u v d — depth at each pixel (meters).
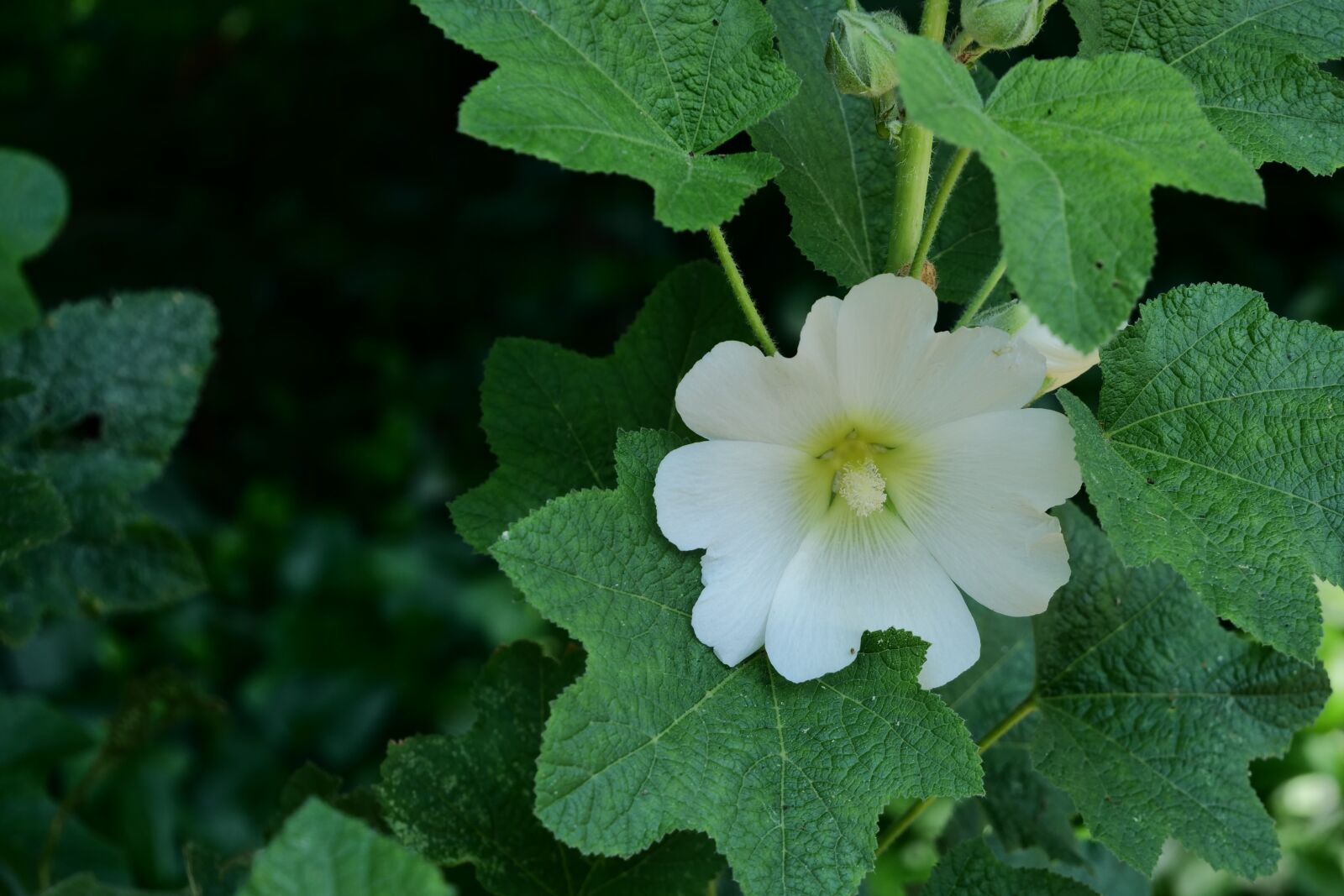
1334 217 1.77
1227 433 0.65
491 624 1.70
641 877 0.70
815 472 0.67
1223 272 1.81
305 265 2.26
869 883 0.93
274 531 1.79
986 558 0.66
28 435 0.89
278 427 2.17
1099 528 0.73
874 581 0.67
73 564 0.88
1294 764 1.30
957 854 0.70
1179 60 0.70
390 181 2.30
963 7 0.67
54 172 0.92
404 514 1.94
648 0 0.65
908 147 0.69
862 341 0.64
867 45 0.66
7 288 0.90
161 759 1.37
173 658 1.69
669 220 0.62
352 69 2.31
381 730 1.67
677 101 0.65
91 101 2.32
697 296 0.73
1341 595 1.34
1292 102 0.69
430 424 2.15
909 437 0.66
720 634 0.65
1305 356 0.65
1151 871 0.69
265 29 2.33
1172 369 0.65
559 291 2.19
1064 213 0.59
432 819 0.70
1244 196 0.60
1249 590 0.63
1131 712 0.72
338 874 0.56
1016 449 0.65
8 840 0.91
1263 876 0.69
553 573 0.64
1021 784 0.80
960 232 0.75
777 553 0.66
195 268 2.26
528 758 0.71
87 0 2.35
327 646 1.69
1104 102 0.61
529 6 0.64
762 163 0.64
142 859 1.33
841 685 0.66
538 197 2.21
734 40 0.65
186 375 0.89
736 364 0.64
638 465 0.66
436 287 2.22
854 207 0.73
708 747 0.64
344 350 2.25
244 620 1.75
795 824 0.64
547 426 0.73
